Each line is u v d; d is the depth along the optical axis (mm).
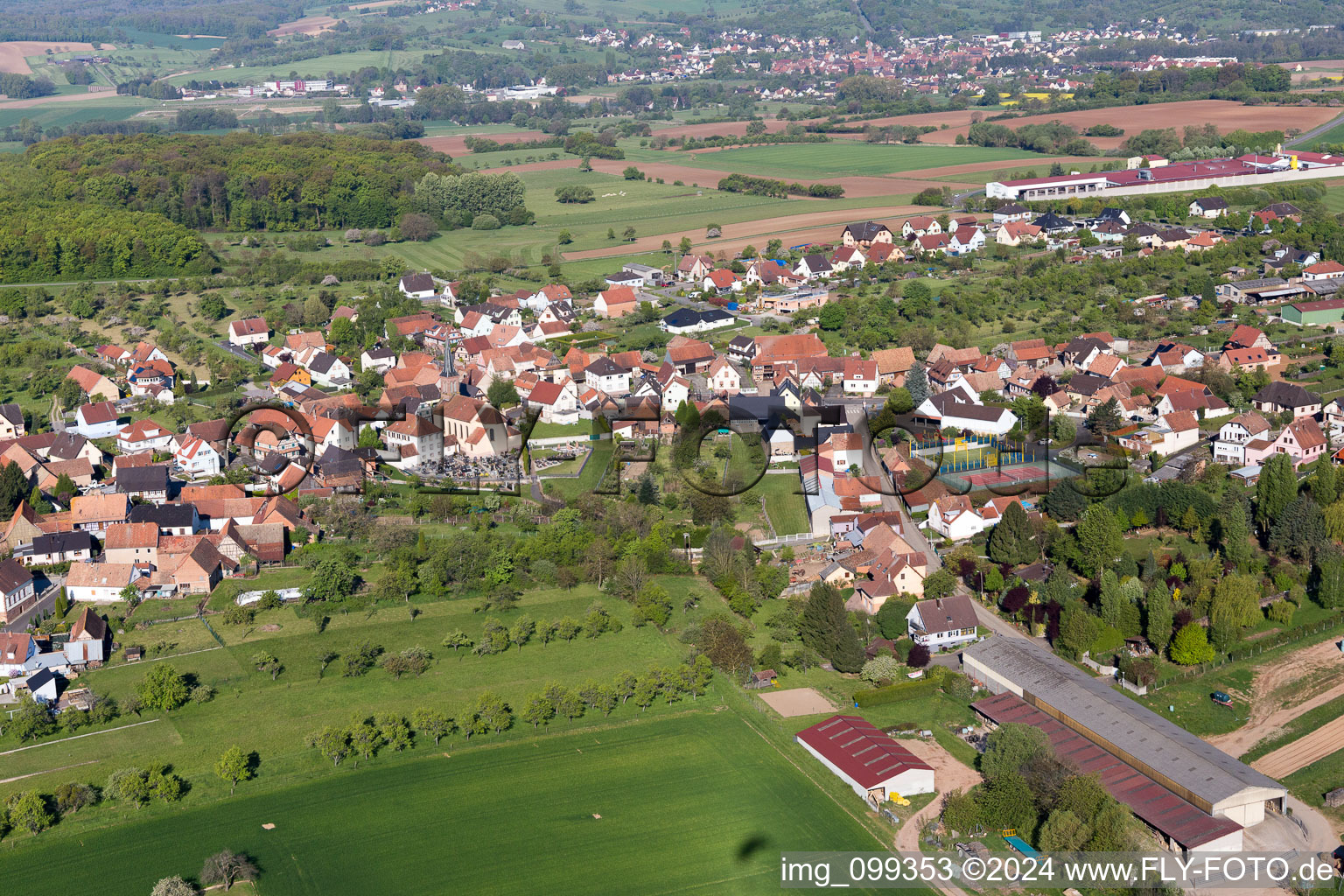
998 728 155875
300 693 170000
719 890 131125
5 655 173875
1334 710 164750
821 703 168000
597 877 133500
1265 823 141875
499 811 145125
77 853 137875
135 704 164875
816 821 142875
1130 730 153250
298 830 141750
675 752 156875
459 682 172750
